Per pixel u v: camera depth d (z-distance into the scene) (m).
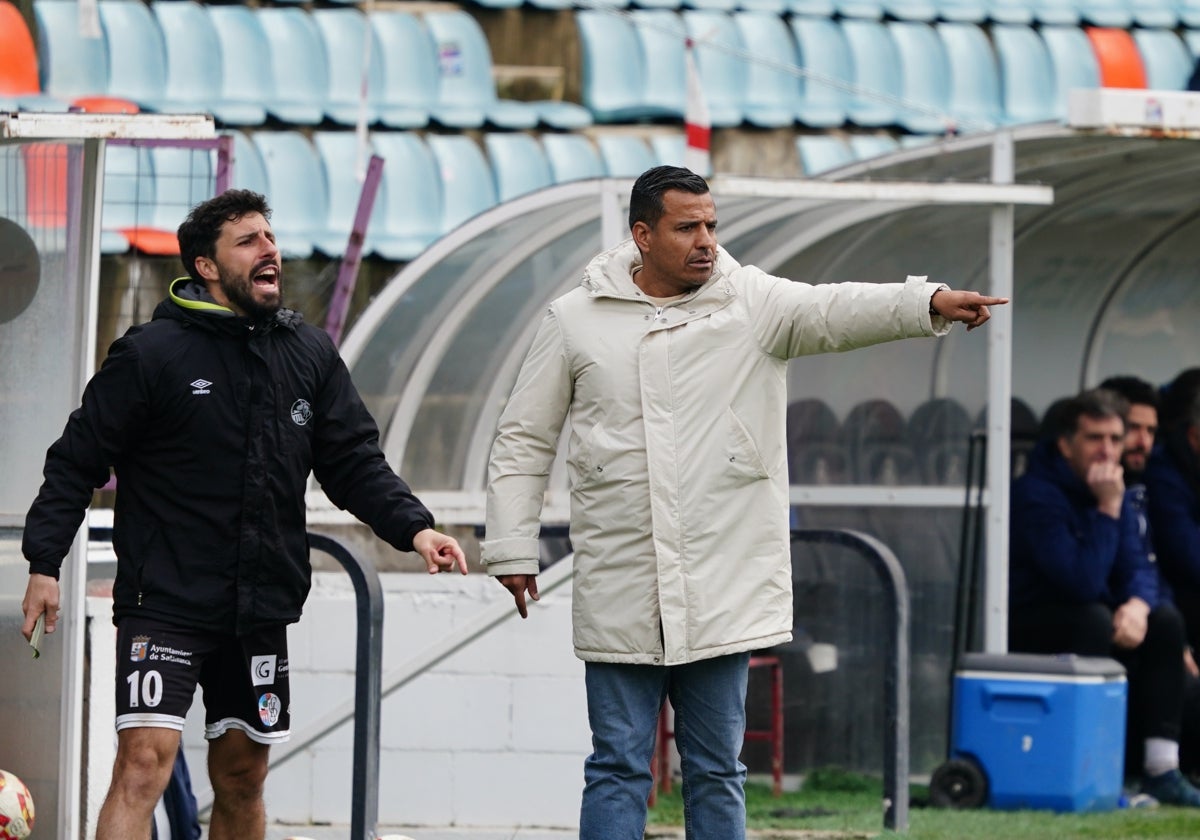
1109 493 27.23
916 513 27.41
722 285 17.11
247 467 16.70
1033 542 27.42
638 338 17.05
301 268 39.09
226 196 16.94
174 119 18.56
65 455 16.59
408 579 25.11
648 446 16.81
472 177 41.91
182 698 16.56
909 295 16.19
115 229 25.64
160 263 25.33
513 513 17.48
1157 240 32.88
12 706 19.64
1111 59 47.22
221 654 17.09
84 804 20.14
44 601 16.44
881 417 27.59
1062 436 27.70
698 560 16.80
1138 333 34.25
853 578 27.36
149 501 16.70
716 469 16.84
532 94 44.28
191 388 16.59
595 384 17.11
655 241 16.92
